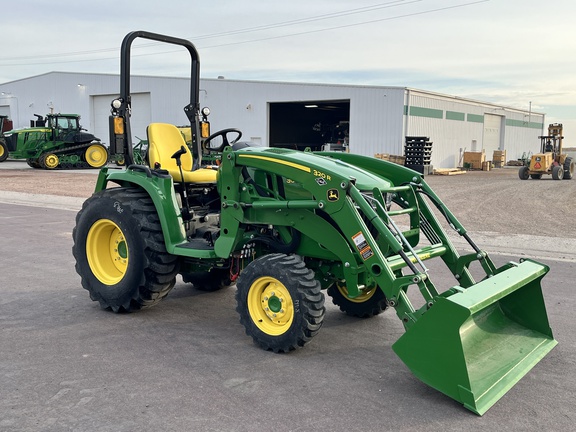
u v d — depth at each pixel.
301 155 4.86
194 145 6.15
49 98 41.84
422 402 3.64
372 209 4.18
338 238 4.39
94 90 39.28
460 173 29.50
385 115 29.31
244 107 33.53
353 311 5.38
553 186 20.25
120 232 5.40
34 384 3.84
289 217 4.59
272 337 4.41
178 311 5.55
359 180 4.54
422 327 3.66
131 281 5.18
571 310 5.54
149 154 5.81
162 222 5.05
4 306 5.61
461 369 3.52
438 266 7.39
